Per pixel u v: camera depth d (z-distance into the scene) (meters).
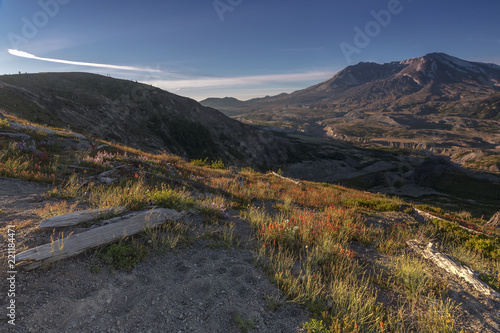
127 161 12.43
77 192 7.31
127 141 85.75
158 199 6.83
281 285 4.46
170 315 3.41
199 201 8.42
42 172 8.66
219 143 131.88
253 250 5.79
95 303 3.37
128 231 5.01
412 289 4.78
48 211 5.32
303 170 150.75
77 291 3.47
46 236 4.25
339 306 4.06
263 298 4.08
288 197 13.07
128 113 109.31
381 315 4.01
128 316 3.28
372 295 4.60
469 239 8.52
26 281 3.36
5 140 10.68
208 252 5.37
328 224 7.83
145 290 3.83
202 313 3.55
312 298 4.14
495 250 7.61
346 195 18.84
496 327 4.00
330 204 12.93
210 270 4.64
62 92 93.94
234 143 140.00
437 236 9.27
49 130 14.72
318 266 5.48
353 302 4.04
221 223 7.28
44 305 3.10
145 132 103.38
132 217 5.38
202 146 120.81
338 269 5.32
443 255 6.45
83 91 105.69
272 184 19.17
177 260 4.82
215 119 147.12
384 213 11.91
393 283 5.10
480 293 5.00
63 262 3.89
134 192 6.83
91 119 82.12
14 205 5.59
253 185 16.58
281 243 6.34
